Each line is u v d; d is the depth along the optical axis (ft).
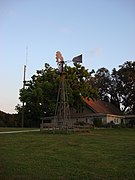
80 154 50.65
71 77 161.48
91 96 172.86
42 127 109.09
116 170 37.40
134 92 217.56
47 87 157.69
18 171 35.70
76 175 34.35
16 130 119.03
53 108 153.99
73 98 163.22
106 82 236.63
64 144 66.13
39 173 35.01
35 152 52.60
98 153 51.93
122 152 53.26
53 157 47.01
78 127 115.75
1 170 35.83
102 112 181.37
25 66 172.14
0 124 176.24
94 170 37.29
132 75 217.97
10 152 51.98
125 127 152.97
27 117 171.83
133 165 40.81
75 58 122.31
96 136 91.45
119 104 232.53
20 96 165.27
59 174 34.68
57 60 122.62
